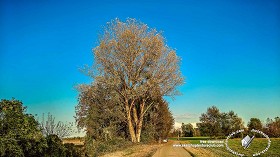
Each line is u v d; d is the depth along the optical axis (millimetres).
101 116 50594
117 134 52781
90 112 50406
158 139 69000
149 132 59938
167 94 53094
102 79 49875
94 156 31406
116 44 50156
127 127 55469
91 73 50469
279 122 74750
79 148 29703
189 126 142875
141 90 51062
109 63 50562
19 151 15211
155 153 34312
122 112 53156
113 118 52000
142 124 60156
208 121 86438
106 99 51625
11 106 15781
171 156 30531
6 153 14945
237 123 83312
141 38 51000
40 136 16781
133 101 53375
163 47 51781
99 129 50250
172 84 52562
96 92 51281
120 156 30422
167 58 52125
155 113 60750
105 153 34406
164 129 70938
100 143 41719
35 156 17250
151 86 51938
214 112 86125
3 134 15117
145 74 52312
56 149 19531
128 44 50344
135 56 50906
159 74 52219
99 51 50156
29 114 16562
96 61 50375
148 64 52250
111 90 51031
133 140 53344
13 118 15422
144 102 55875
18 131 15477
